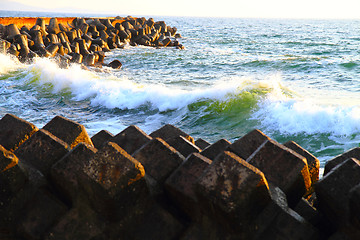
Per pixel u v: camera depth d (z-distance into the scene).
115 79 16.45
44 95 14.73
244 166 2.25
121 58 29.02
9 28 24.20
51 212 2.54
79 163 2.56
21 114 12.02
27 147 2.82
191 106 12.41
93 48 29.83
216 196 2.21
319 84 17.45
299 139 9.49
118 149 2.40
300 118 9.99
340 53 35.34
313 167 3.04
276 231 2.36
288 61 26.25
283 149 2.68
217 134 10.55
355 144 8.74
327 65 23.69
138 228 2.50
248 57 31.62
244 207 2.23
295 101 11.37
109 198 2.31
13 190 2.52
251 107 11.77
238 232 2.29
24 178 2.55
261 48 42.12
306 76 20.45
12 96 14.40
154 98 13.26
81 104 13.70
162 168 2.72
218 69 24.47
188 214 2.53
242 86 13.07
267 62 26.06
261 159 2.68
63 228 2.46
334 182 2.35
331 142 9.06
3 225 2.54
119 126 11.07
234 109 11.76
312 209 2.72
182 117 12.03
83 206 2.49
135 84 15.17
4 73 17.98
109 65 24.39
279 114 10.74
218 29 94.19
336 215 2.35
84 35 31.62
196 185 2.29
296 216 2.42
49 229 2.49
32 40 25.25
